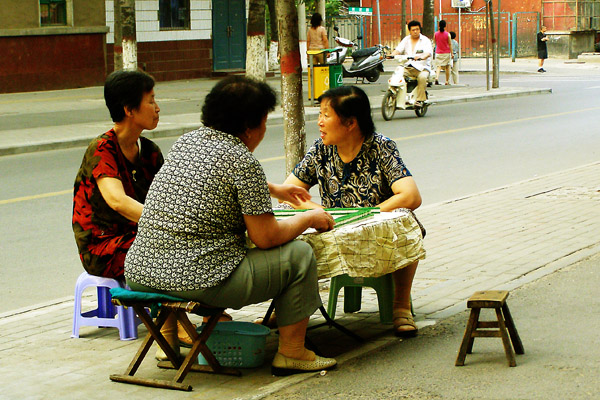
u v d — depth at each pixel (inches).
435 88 1175.0
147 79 227.5
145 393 194.9
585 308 242.2
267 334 210.4
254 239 193.6
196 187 190.7
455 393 184.5
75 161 605.9
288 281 197.8
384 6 1972.2
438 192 471.2
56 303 282.8
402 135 717.9
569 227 354.9
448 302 257.3
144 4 1204.5
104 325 239.0
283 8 302.7
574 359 201.2
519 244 328.2
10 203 454.3
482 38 1905.8
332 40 1900.8
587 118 818.2
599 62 1745.8
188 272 189.6
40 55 1067.3
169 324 216.8
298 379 199.0
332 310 239.8
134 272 194.5
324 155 240.2
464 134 719.7
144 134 708.7
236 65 1353.3
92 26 1117.1
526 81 1331.2
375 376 198.2
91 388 198.5
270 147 657.6
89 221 233.6
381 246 213.5
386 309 239.9
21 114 840.9
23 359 221.5
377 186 235.0
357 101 228.4
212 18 1304.1
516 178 510.9
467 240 340.2
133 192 233.3
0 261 342.0
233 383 200.2
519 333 222.8
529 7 1887.3
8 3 1024.2
